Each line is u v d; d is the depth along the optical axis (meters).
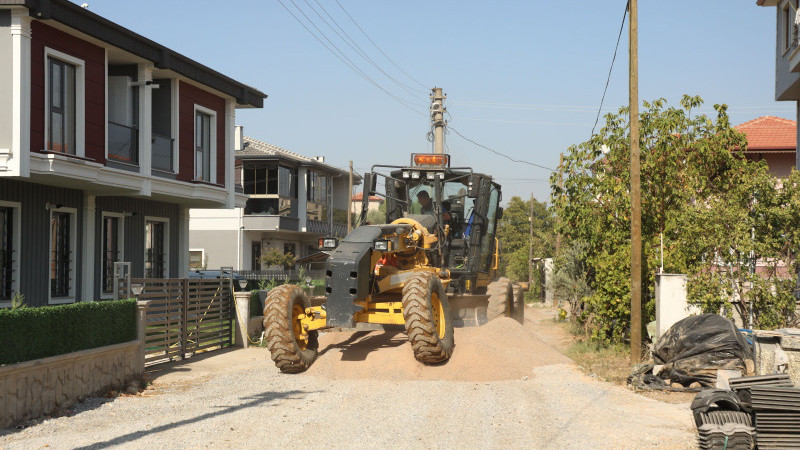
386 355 11.46
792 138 24.02
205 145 19.52
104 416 8.72
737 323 12.42
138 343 11.06
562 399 9.47
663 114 14.65
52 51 13.62
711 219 12.10
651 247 14.09
